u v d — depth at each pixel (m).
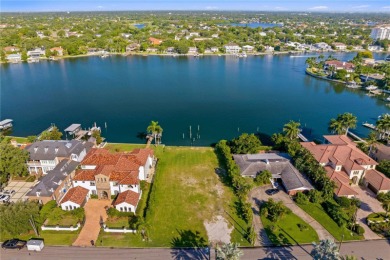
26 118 159.62
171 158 115.19
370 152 115.31
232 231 77.00
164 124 154.38
